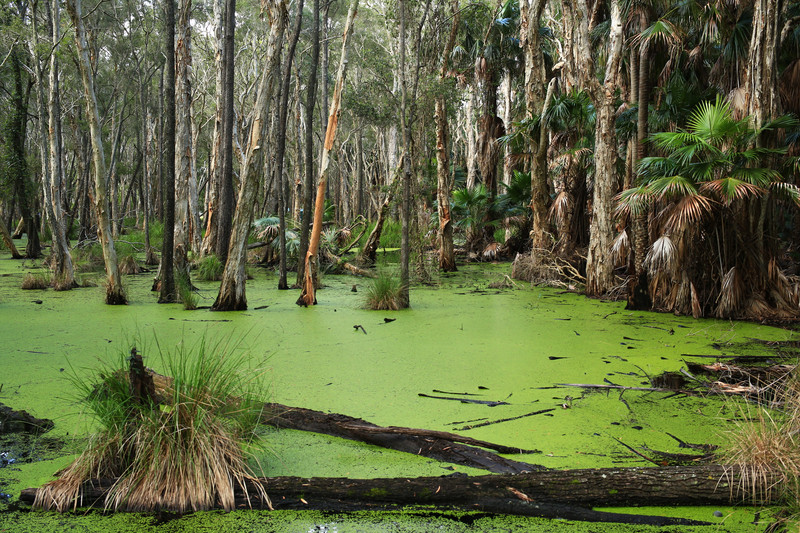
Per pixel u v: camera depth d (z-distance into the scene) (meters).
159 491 3.00
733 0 10.00
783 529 2.70
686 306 8.65
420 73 10.84
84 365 5.61
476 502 2.97
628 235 10.03
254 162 8.91
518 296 10.95
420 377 5.29
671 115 11.35
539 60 14.62
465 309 9.31
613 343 6.72
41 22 16.27
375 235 16.81
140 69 24.77
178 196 10.83
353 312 8.99
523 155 15.87
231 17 13.43
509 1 18.61
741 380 5.05
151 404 3.24
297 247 15.14
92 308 9.18
